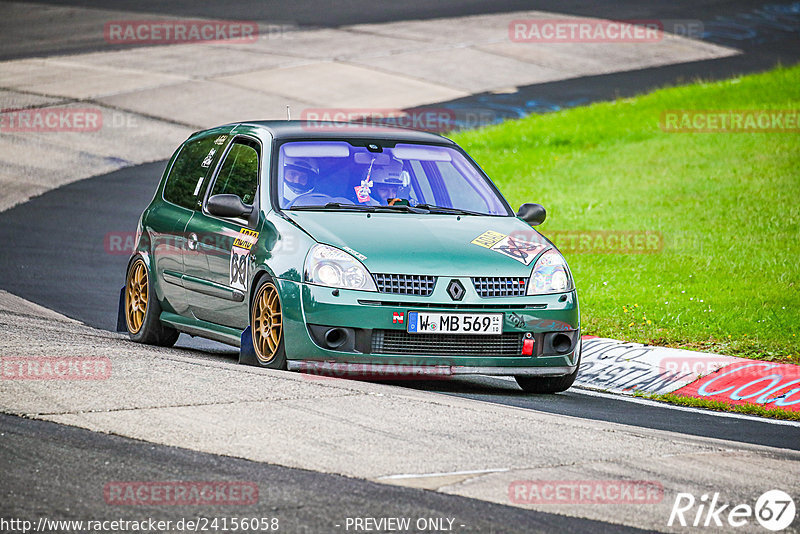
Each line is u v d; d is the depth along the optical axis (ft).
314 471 49.11
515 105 233.76
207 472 48.42
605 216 145.79
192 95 235.40
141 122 214.90
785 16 335.67
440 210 79.82
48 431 53.11
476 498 46.73
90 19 318.24
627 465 52.65
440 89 246.88
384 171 80.89
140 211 159.74
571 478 50.11
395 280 70.13
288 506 44.65
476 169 85.25
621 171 172.65
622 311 100.89
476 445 54.39
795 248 123.95
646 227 138.21
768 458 56.03
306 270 70.85
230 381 64.44
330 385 65.31
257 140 83.05
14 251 133.39
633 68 270.67
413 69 264.11
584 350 90.89
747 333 92.02
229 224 79.71
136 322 91.45
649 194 156.76
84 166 185.68
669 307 101.35
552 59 279.49
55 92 233.76
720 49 291.17
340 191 78.79
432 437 55.26
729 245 126.93
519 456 53.01
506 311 71.36
